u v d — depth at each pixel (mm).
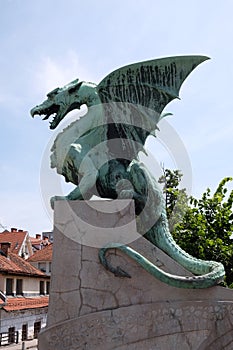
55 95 6801
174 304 5355
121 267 5465
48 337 5289
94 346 5195
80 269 5484
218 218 12414
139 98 6691
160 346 5203
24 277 26406
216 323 5344
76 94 6730
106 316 5285
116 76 6688
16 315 23797
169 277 5395
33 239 49656
